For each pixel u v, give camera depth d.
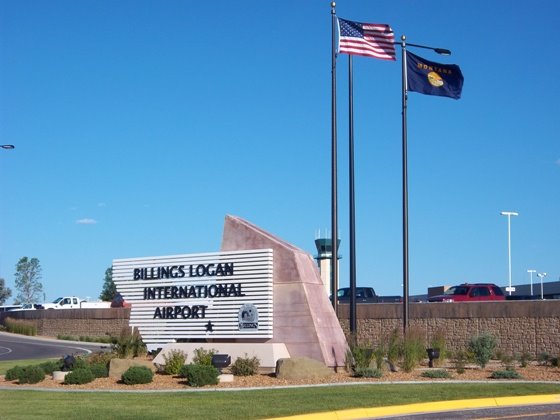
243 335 25.92
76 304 79.94
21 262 126.94
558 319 32.56
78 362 25.02
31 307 80.25
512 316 33.69
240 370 23.94
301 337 25.09
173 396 19.42
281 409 16.98
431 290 67.00
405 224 29.72
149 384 22.20
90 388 21.61
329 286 56.41
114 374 23.61
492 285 42.31
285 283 25.62
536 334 32.97
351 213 28.22
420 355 25.92
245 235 26.86
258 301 25.83
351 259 27.97
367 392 19.88
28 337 64.69
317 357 24.73
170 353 25.48
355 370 23.84
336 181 28.53
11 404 17.97
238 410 16.84
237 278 26.44
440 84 30.55
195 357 25.16
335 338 25.53
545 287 68.31
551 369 26.16
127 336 29.55
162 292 28.16
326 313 25.78
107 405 17.75
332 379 23.02
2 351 48.50
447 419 16.20
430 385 21.47
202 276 27.28
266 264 25.81
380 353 24.61
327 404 17.75
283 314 25.47
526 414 17.00
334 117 28.78
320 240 56.88
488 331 33.59
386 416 17.00
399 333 26.95
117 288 29.28
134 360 26.33
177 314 27.62
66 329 64.44
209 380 21.86
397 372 24.64
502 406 18.78
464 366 26.28
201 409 17.02
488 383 21.97
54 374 23.80
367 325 37.78
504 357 27.14
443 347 27.25
